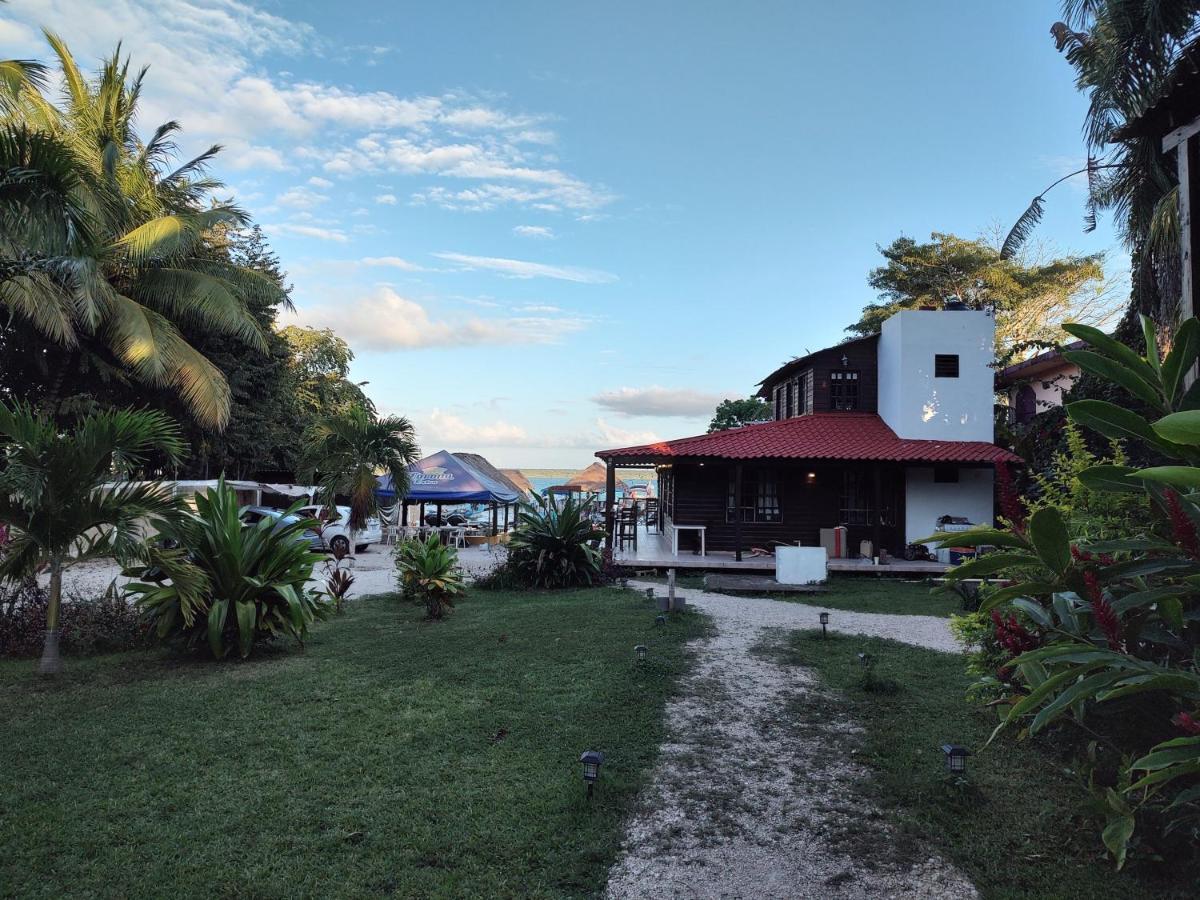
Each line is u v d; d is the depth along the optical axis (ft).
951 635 30.68
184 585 24.32
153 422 24.30
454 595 36.83
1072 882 11.05
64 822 13.10
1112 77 32.45
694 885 11.31
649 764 15.99
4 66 47.55
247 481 89.61
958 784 14.05
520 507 50.01
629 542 70.44
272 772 15.40
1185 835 11.14
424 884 11.16
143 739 17.35
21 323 59.16
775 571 53.01
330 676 23.20
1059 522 11.09
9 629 26.96
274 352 87.10
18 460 22.36
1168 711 11.62
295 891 10.94
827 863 11.95
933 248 101.86
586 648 27.02
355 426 70.23
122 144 65.46
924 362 61.93
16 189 24.08
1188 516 10.61
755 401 149.69
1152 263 34.68
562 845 12.42
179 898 10.75
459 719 18.84
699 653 26.45
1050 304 101.30
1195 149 17.25
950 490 61.36
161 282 64.13
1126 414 10.36
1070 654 10.07
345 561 65.21
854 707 19.90
